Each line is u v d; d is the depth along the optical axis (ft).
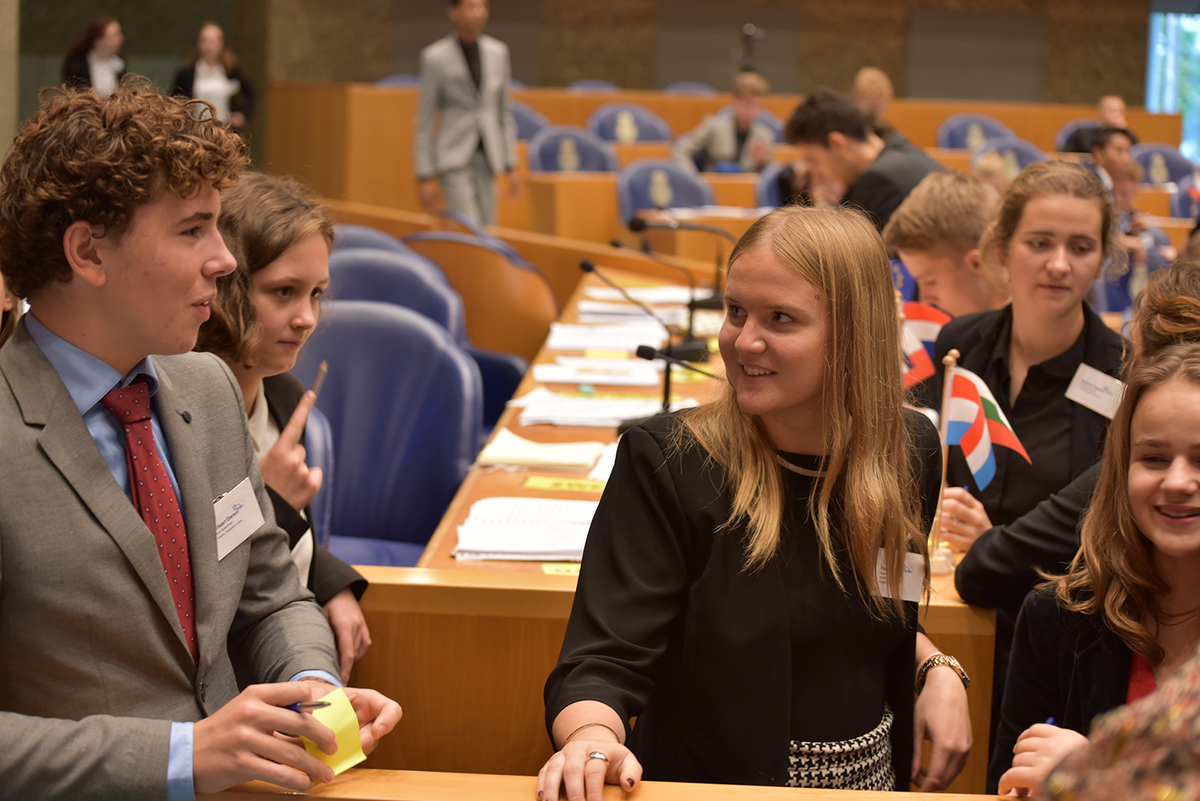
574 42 40.63
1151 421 4.09
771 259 3.98
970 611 5.49
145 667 3.68
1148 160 27.94
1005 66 41.39
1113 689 4.34
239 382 5.40
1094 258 6.16
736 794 3.58
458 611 5.36
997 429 5.89
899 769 4.50
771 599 4.11
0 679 3.56
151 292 3.59
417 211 28.40
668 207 24.25
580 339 11.80
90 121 3.50
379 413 8.71
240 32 33.19
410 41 37.93
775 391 4.02
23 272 3.60
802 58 41.16
